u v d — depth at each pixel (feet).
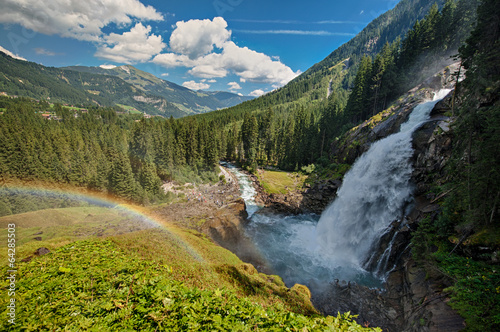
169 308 20.56
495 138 49.49
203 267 55.62
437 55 179.52
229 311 21.17
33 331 18.79
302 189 189.37
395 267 80.43
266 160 321.32
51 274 29.99
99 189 192.95
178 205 169.99
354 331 19.08
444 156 87.45
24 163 190.70
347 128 225.76
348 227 110.11
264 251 106.42
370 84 216.95
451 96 111.45
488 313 39.81
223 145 337.72
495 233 51.85
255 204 174.40
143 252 52.60
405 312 59.26
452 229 62.08
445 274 53.16
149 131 251.60
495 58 71.46
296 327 18.97
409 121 129.70
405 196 93.97
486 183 51.93
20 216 141.59
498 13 84.99
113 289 25.61
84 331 18.57
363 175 123.75
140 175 194.49
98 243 51.13
